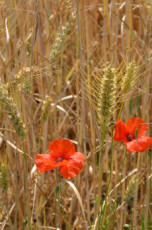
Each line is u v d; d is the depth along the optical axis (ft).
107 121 2.85
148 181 3.40
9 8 3.36
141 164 3.77
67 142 2.95
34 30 3.28
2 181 3.14
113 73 2.75
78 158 2.93
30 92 3.18
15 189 3.48
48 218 3.85
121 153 3.65
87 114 3.84
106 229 3.12
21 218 3.52
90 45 3.97
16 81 3.04
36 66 3.26
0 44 3.35
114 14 3.81
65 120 4.25
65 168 2.89
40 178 3.55
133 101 4.05
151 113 4.07
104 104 2.79
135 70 2.89
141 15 3.80
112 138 2.93
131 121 3.01
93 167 3.34
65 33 3.44
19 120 2.92
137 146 2.90
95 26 4.40
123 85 2.89
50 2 4.19
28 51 3.38
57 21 3.78
